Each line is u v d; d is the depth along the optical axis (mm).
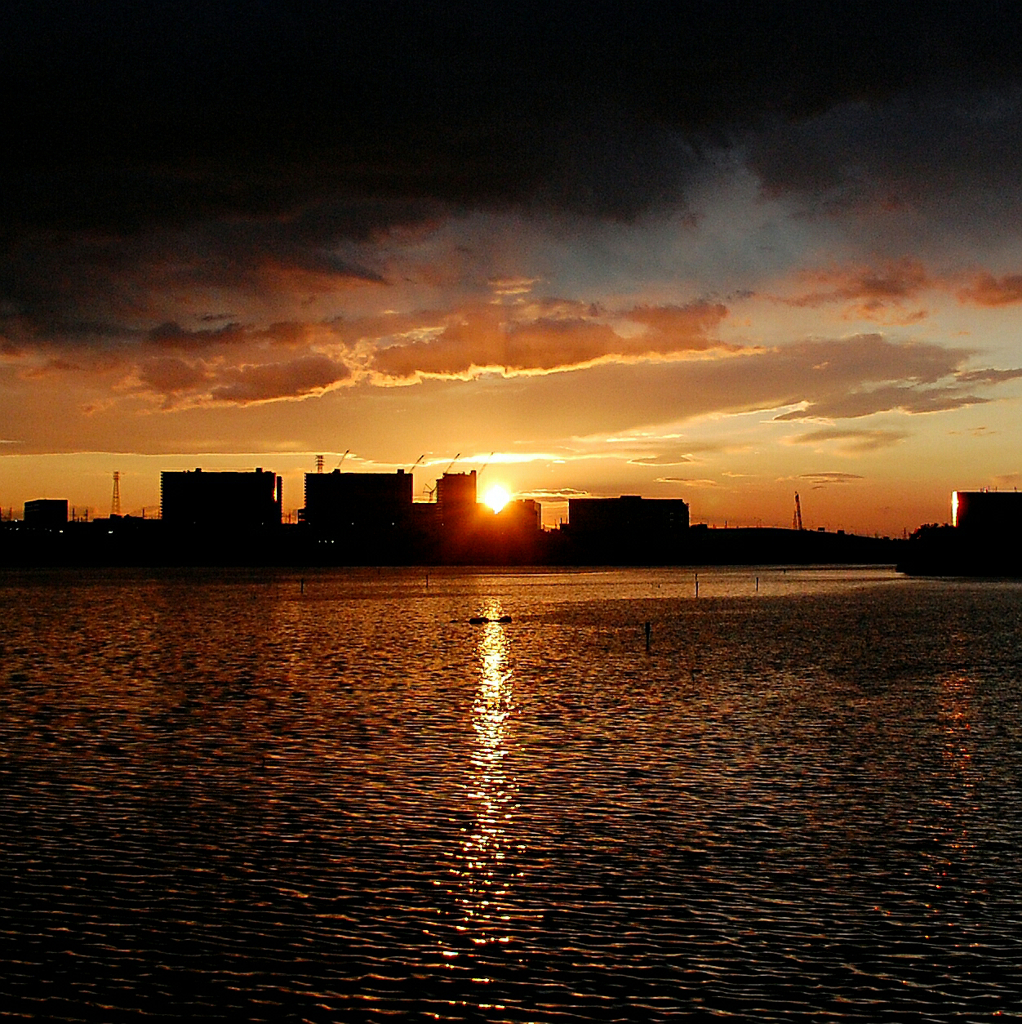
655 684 66875
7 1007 21859
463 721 51906
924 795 37312
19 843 31438
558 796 37000
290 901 27109
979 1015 21703
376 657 84250
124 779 39312
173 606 157250
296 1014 21688
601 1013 21766
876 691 63375
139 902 26969
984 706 57250
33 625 118938
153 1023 21359
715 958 24062
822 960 24016
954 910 26750
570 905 26984
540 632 110750
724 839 32156
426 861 30109
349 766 41531
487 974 23297
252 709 55750
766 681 68375
